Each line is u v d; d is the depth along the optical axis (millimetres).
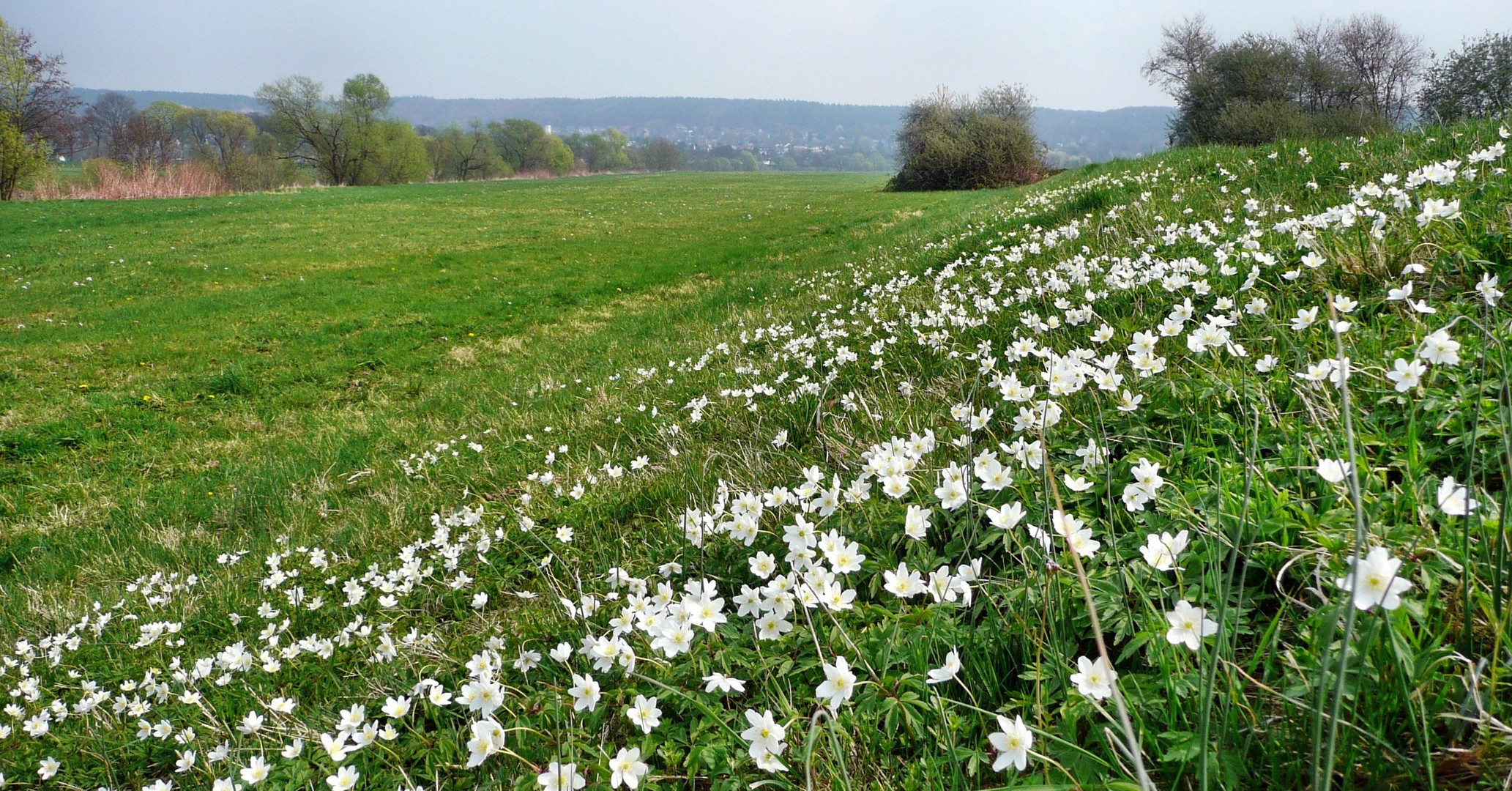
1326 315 3041
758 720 1658
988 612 2066
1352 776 1347
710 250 23703
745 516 2518
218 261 22453
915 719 1789
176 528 6770
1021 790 1370
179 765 2982
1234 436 2510
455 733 2582
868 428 4109
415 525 5562
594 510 4555
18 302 17594
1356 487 1118
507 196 48969
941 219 21531
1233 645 1675
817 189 56438
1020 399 2623
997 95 51375
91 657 4574
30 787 3383
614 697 2318
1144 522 2199
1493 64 28719
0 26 42281
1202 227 5293
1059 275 5406
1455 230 3465
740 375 6543
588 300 17578
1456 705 1379
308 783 2648
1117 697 1178
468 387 10797
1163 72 44188
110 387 11703
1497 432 1974
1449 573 1585
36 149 43688
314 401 11141
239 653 3670
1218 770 1411
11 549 6914
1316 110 36906
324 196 46250
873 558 2646
